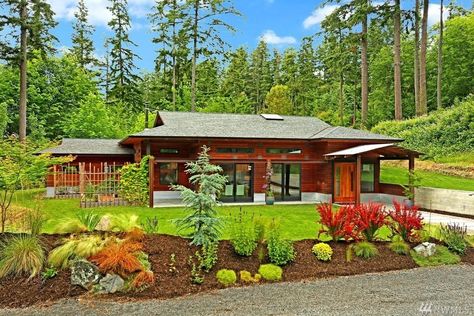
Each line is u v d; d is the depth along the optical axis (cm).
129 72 3938
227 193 1909
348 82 4206
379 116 3934
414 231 941
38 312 572
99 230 814
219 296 644
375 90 4097
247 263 761
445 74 3559
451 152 2372
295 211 1560
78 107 3512
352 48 3538
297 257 808
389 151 1692
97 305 599
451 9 4200
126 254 676
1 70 3316
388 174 2252
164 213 1462
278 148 1953
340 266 792
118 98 3897
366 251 835
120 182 1733
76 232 793
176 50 3438
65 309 583
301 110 4566
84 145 2295
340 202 1939
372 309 593
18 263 665
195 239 768
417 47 3095
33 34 2386
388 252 863
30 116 3228
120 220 833
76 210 1523
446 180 2055
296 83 4594
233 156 1867
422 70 2850
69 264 679
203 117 2116
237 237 790
